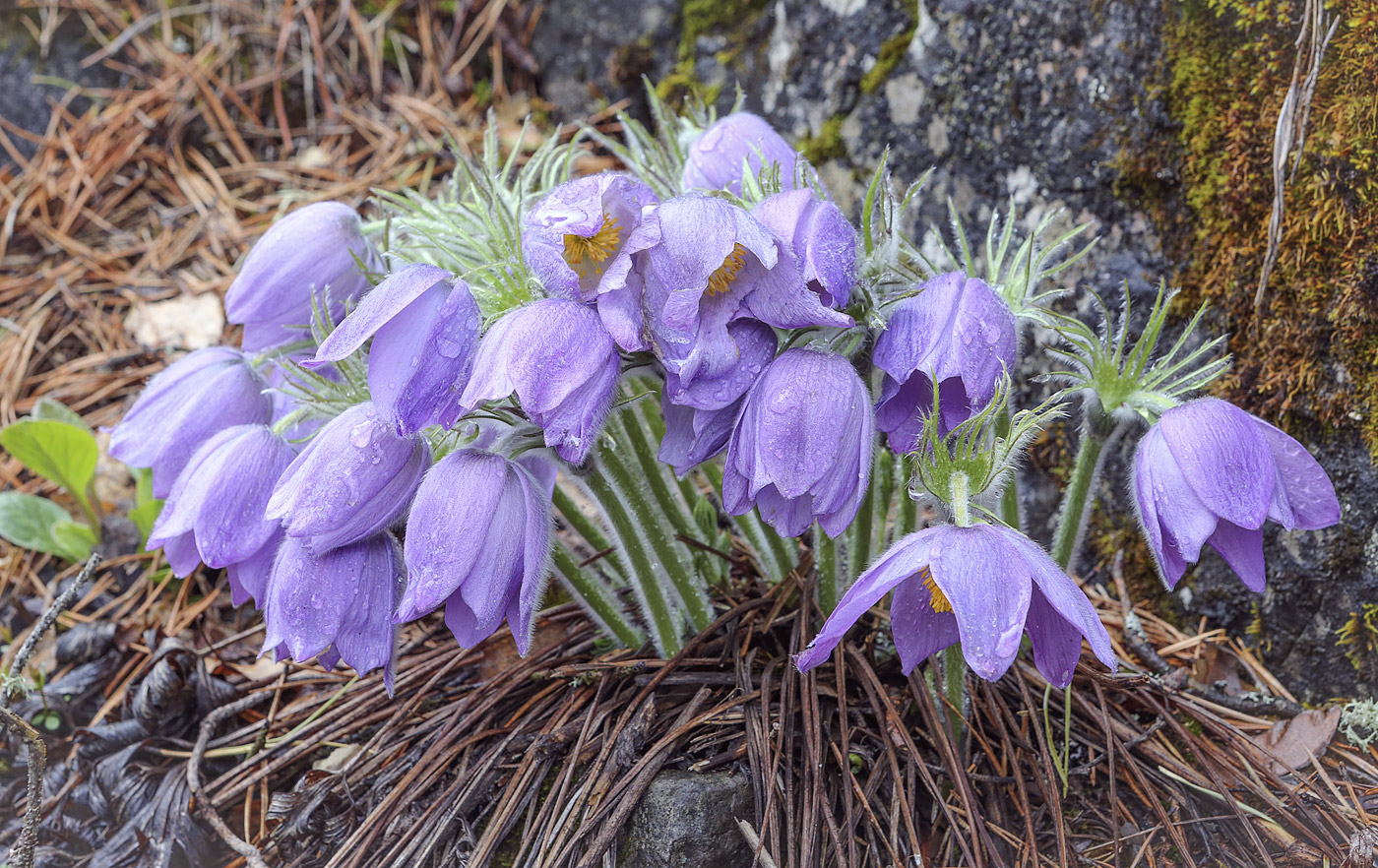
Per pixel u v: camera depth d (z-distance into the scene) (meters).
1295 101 0.51
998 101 0.58
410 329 0.44
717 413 0.45
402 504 0.46
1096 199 0.56
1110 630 0.55
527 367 0.43
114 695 0.56
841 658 0.50
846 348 0.46
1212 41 0.53
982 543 0.43
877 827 0.47
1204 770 0.49
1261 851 0.47
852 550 0.51
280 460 0.48
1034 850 0.47
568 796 0.48
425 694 0.52
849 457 0.44
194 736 0.55
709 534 0.55
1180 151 0.54
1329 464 0.52
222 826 0.50
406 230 0.52
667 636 0.51
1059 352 0.48
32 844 0.48
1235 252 0.53
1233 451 0.45
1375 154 0.50
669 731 0.49
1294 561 0.53
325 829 0.50
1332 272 0.52
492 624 0.45
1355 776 0.50
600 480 0.48
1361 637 0.52
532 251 0.45
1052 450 0.57
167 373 0.51
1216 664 0.54
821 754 0.48
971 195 0.59
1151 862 0.47
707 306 0.44
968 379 0.44
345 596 0.46
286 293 0.50
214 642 0.58
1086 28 0.55
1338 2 0.50
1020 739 0.49
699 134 0.53
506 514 0.45
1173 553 0.46
